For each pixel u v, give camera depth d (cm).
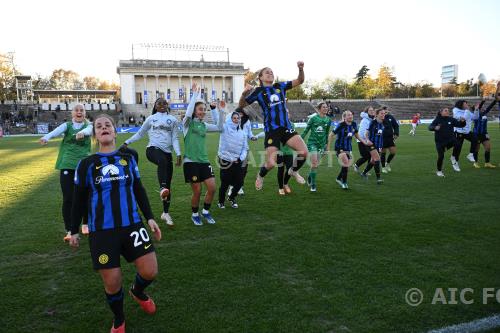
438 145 1036
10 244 524
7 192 884
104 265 297
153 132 624
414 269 425
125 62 6369
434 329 310
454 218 620
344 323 320
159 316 337
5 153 1878
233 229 583
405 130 3494
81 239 548
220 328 314
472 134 1122
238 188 706
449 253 471
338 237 536
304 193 843
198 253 482
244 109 683
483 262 442
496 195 789
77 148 546
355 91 8975
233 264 446
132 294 340
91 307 355
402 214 650
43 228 598
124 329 312
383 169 1152
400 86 9244
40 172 1216
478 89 7912
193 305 353
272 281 400
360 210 683
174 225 609
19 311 346
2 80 6938
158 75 6556
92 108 5572
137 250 312
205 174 599
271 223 612
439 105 6134
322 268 432
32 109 5084
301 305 350
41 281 409
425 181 964
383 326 315
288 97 8750
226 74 6831
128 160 324
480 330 309
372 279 401
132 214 315
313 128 869
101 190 309
